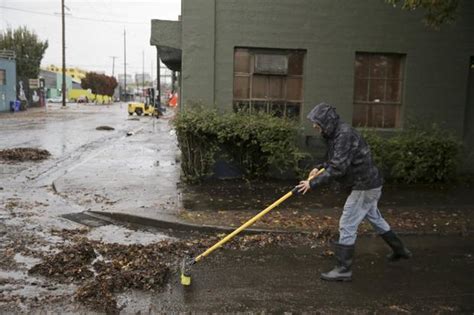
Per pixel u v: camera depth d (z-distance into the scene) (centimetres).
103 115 4169
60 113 4328
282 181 986
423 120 1060
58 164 1286
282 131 941
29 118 3434
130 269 508
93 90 9644
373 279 510
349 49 1026
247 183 962
